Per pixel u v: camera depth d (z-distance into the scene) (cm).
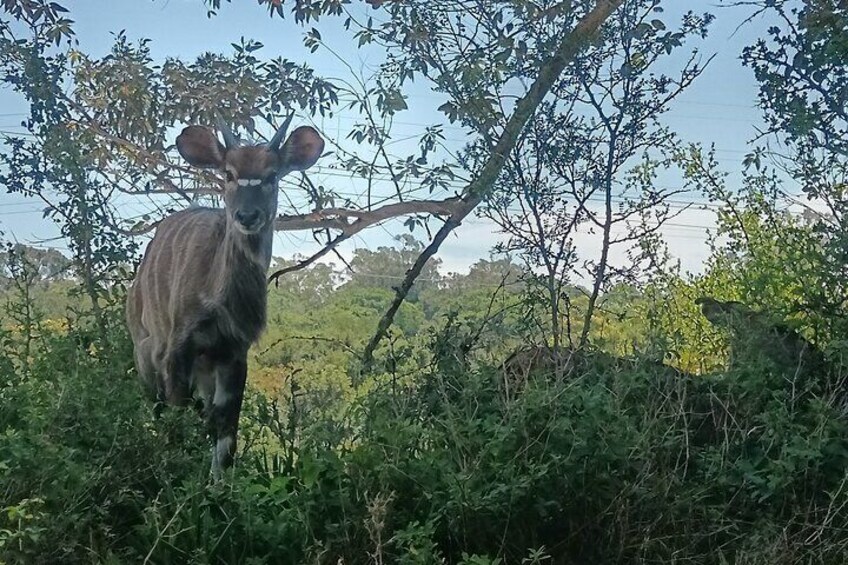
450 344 552
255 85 767
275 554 409
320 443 458
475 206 725
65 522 378
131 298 658
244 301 588
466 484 405
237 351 595
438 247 742
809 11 593
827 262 579
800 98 600
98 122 826
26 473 390
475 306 734
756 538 416
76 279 759
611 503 423
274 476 472
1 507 380
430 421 470
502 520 413
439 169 713
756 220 769
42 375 547
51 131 759
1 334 596
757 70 611
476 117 690
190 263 596
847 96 600
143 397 527
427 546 378
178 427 478
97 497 412
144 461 438
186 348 588
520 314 649
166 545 393
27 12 759
